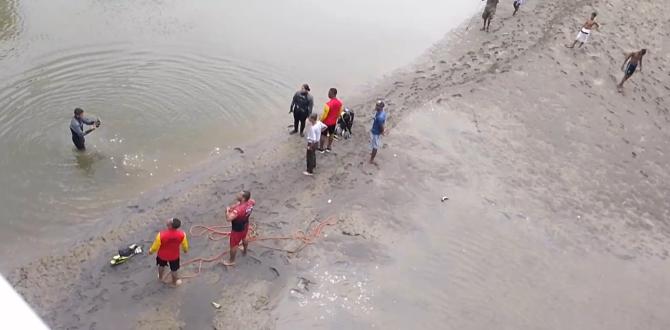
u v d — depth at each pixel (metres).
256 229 13.07
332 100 15.33
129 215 13.47
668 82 23.09
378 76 20.77
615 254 14.16
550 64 21.97
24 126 15.94
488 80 20.44
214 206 13.90
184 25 22.73
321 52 21.98
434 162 16.00
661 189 17.08
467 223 14.02
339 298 11.46
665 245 14.84
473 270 12.72
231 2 25.27
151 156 15.53
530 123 18.58
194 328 10.54
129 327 10.47
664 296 13.12
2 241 12.55
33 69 18.72
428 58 22.27
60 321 10.56
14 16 21.92
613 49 23.88
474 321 11.48
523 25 25.14
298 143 16.66
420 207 14.28
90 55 19.88
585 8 26.78
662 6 28.34
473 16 26.12
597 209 15.59
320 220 13.49
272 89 19.23
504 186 15.60
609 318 12.20
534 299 12.30
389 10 26.31
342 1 26.77
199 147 16.16
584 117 19.53
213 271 11.85
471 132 17.52
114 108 17.14
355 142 16.61
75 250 12.37
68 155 15.12
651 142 19.20
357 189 14.65
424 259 12.77
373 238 13.11
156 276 11.62
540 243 13.93
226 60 20.58
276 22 23.98
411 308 11.48
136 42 21.06
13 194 13.76
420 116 17.89
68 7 23.05
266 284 11.60
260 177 15.05
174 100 17.94
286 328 10.69
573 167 17.05
